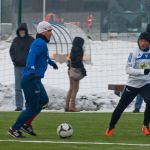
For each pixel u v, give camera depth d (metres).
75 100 43.16
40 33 27.36
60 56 71.88
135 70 27.91
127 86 28.27
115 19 134.88
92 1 154.50
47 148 24.27
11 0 128.75
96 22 137.50
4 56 79.00
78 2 157.00
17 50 40.97
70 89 42.00
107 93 46.78
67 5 158.62
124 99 28.36
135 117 37.50
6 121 34.53
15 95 42.75
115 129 31.17
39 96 27.62
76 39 41.44
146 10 138.25
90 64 75.81
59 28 75.25
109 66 75.31
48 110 43.72
